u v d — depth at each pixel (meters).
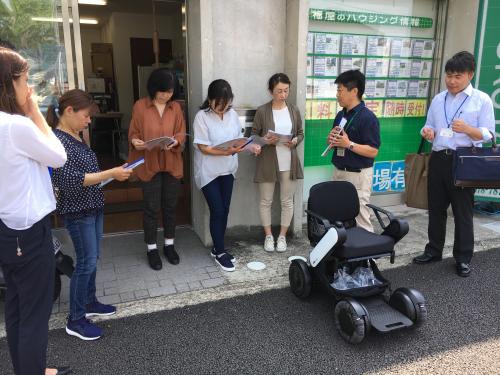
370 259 3.14
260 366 2.58
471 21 5.13
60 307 3.15
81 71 4.01
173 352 2.69
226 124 3.75
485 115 3.56
